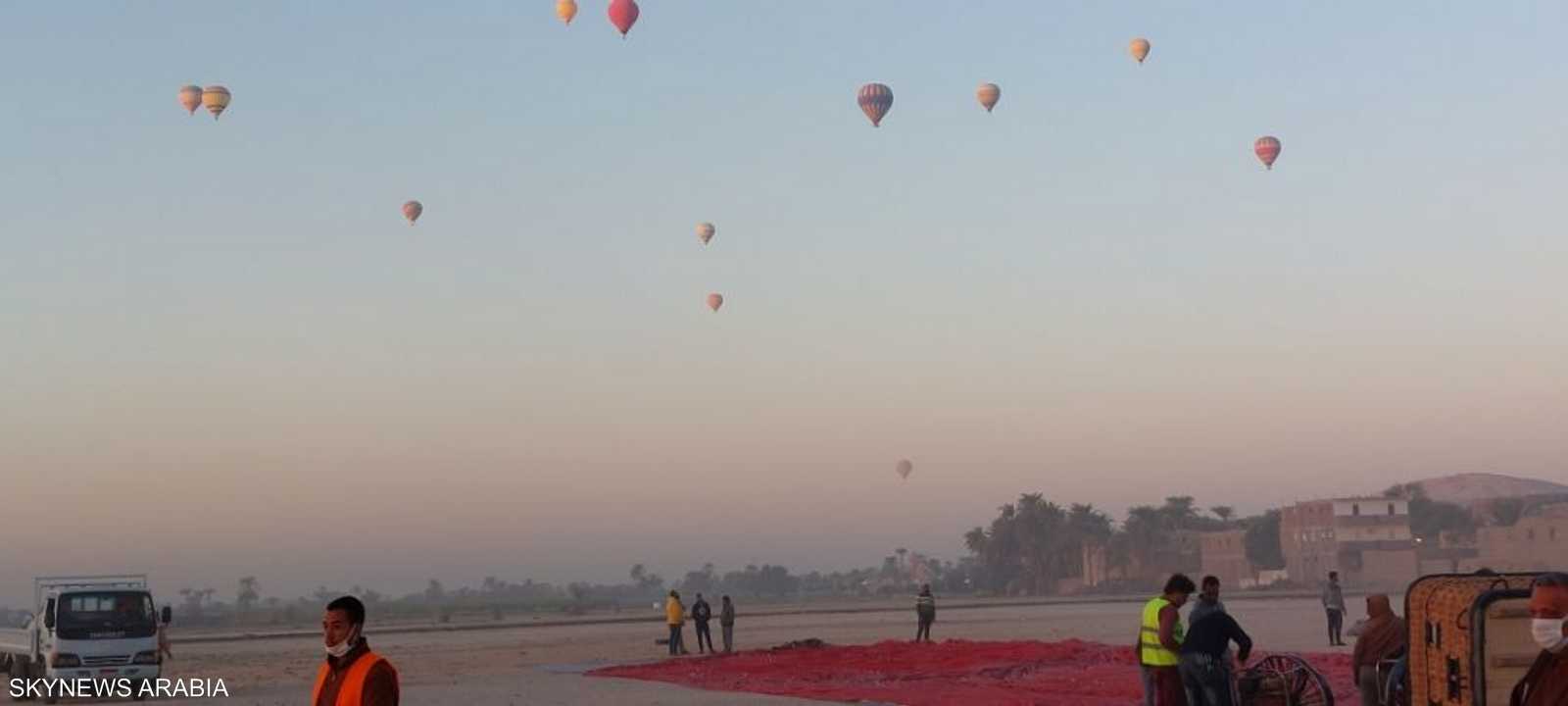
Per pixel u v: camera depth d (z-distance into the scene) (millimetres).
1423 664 14500
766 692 32875
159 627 37062
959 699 28828
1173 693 18000
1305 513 193000
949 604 145875
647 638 71812
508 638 76438
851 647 45312
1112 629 70500
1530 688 10547
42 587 36656
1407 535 188125
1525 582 13898
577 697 33031
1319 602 117250
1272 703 17875
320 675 10117
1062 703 27516
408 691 35812
